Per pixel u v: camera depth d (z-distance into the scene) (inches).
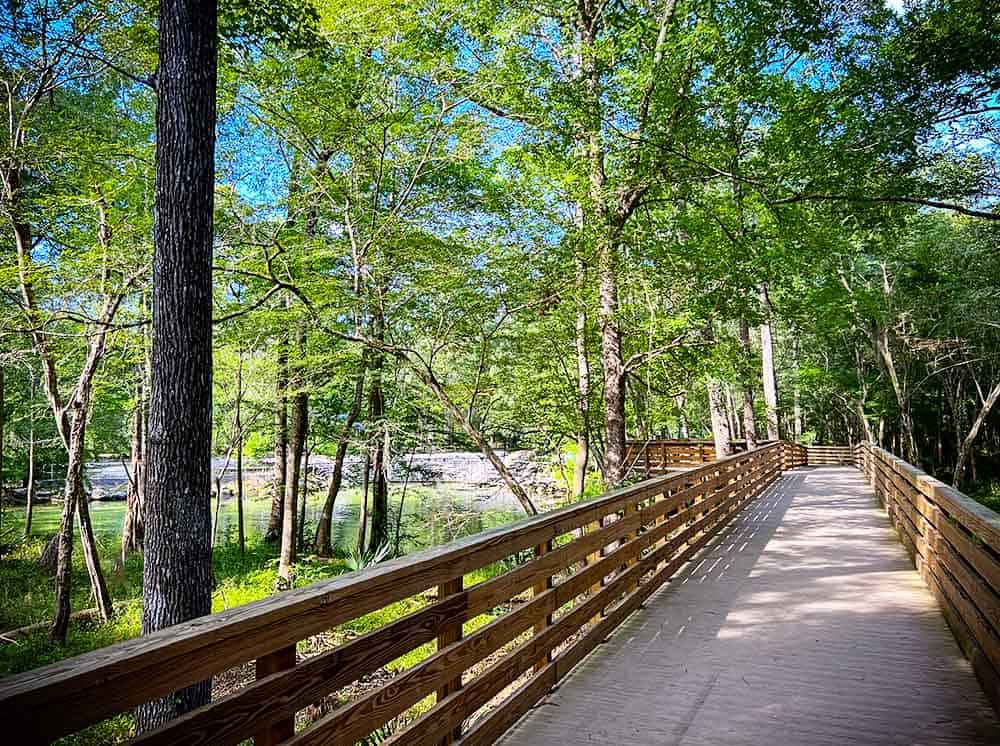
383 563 101.8
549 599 152.8
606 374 421.4
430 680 105.6
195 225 157.1
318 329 376.5
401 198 363.3
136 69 335.3
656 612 208.8
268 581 467.8
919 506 254.2
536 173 405.1
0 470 458.9
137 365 531.5
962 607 167.2
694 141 332.5
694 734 125.6
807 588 236.4
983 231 587.5
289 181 386.0
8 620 401.1
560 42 424.2
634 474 743.1
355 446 619.2
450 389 489.4
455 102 355.3
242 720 70.2
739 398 1149.7
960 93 297.6
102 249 330.0
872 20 321.1
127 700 58.2
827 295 474.9
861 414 1123.3
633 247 412.8
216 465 976.9
